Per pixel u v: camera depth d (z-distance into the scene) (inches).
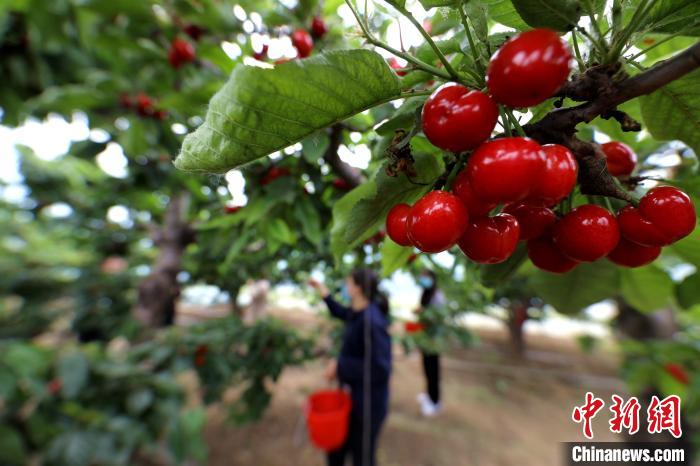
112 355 104.5
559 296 51.9
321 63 21.8
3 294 186.9
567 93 22.3
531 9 21.9
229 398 186.9
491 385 252.4
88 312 167.0
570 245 25.5
